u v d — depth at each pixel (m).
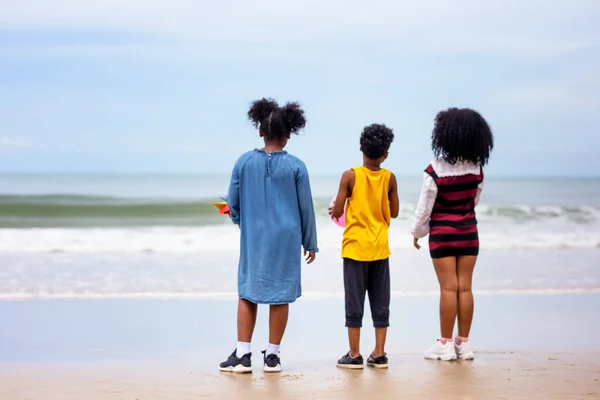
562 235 16.12
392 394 4.26
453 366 5.06
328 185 40.59
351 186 5.05
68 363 5.12
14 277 9.42
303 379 4.66
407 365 5.10
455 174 5.11
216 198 25.00
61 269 10.18
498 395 4.24
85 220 20.28
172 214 21.81
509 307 7.70
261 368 5.04
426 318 7.08
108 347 5.70
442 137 5.06
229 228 16.42
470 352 5.30
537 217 20.20
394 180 5.15
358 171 5.05
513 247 13.85
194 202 22.72
